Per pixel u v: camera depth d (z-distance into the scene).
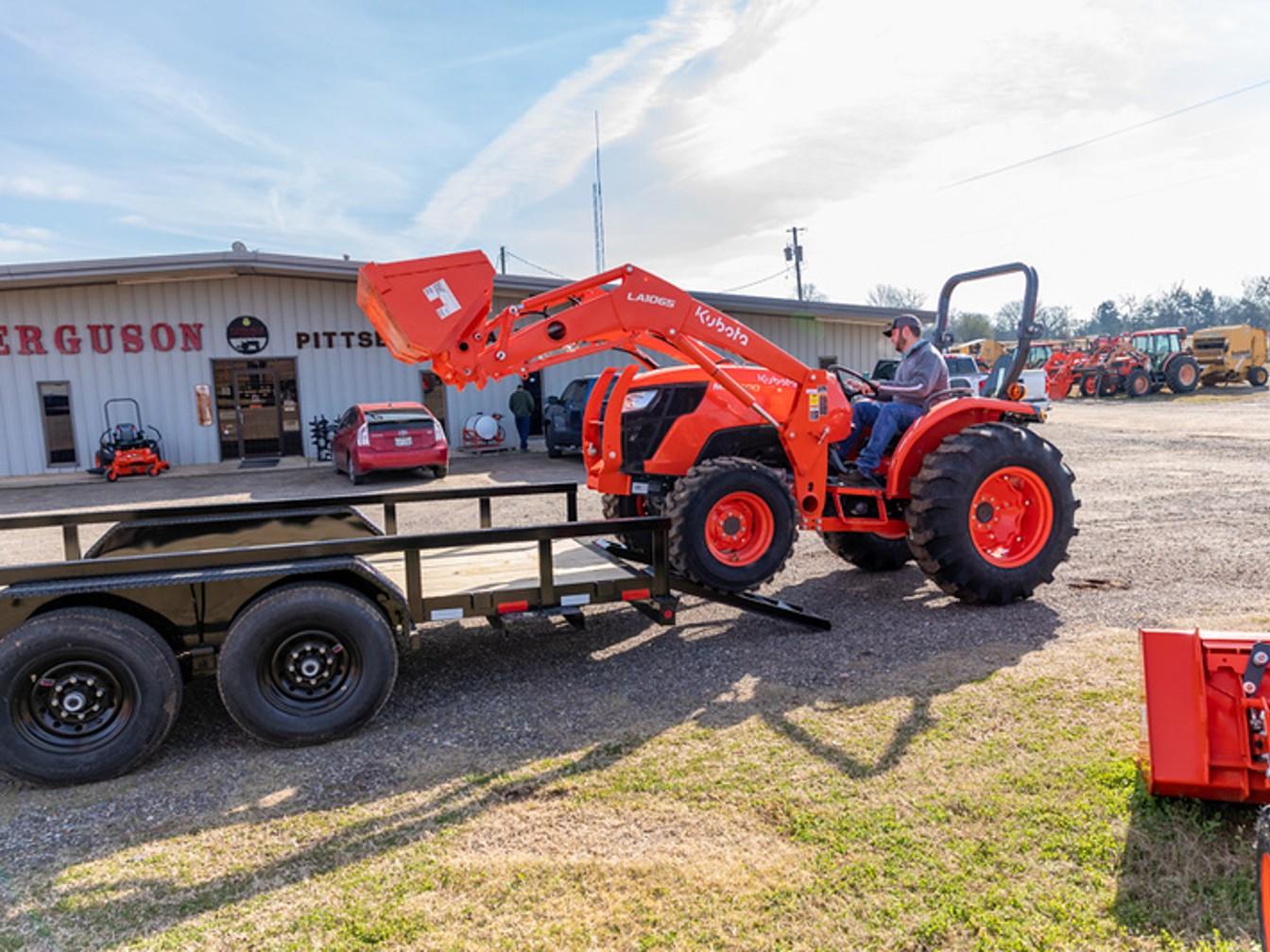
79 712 3.46
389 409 13.60
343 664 3.79
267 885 2.68
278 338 17.78
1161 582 5.96
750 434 5.70
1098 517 8.42
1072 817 2.87
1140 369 29.56
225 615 3.75
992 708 3.82
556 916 2.46
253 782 3.41
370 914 2.50
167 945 2.38
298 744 3.71
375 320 4.55
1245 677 2.74
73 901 2.62
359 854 2.84
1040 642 4.77
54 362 16.69
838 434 5.83
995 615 5.38
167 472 15.97
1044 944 2.28
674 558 5.00
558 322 4.66
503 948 2.32
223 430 17.80
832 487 5.65
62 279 15.55
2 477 16.31
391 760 3.57
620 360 20.48
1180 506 8.90
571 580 4.56
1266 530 7.60
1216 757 2.77
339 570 3.93
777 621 5.45
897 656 4.64
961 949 2.28
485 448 18.06
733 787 3.19
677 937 2.35
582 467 14.97
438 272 4.22
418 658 4.88
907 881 2.56
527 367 4.80
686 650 4.91
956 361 19.11
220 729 3.98
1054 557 5.56
